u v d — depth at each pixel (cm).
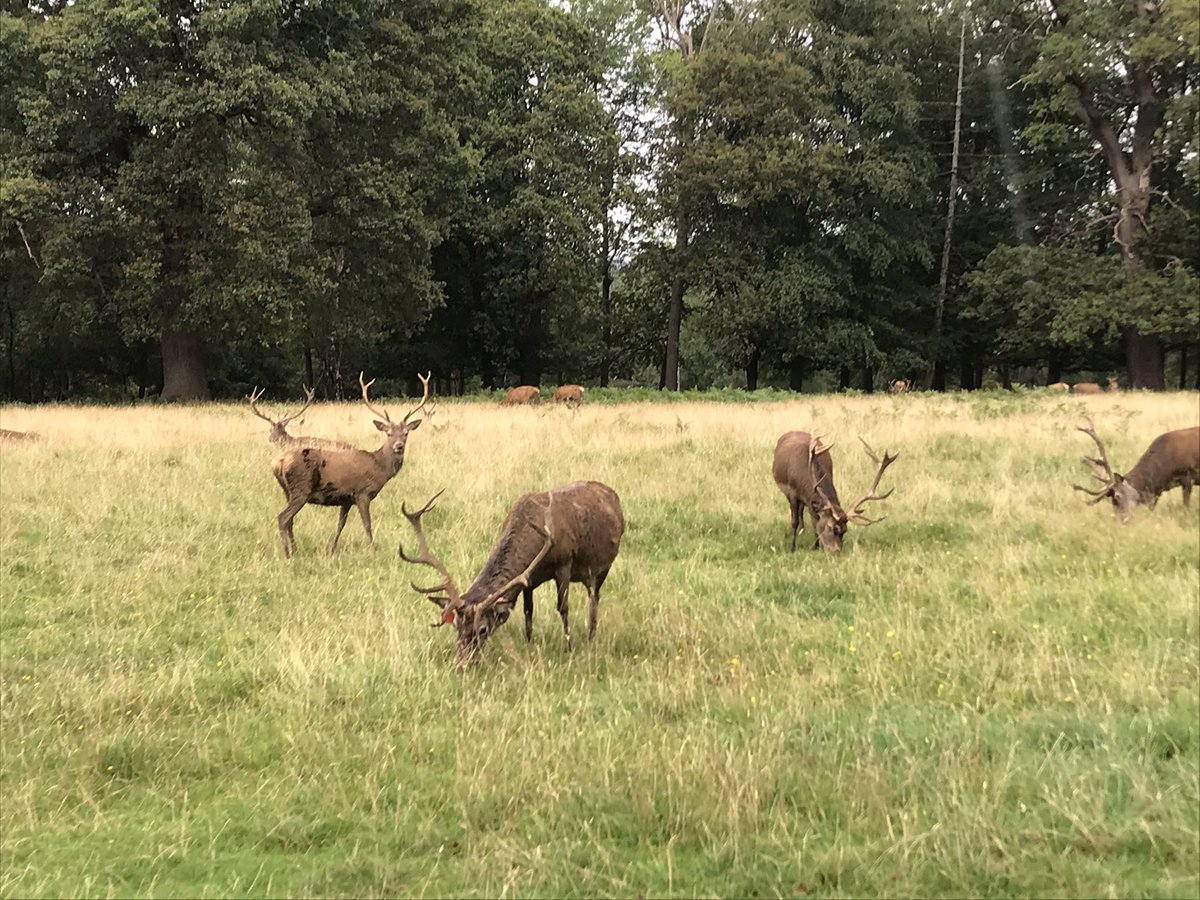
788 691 524
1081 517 899
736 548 905
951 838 362
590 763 439
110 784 441
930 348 3778
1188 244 3159
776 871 354
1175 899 322
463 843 388
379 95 2458
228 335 2795
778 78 3247
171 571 798
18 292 2834
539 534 589
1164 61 3019
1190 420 1572
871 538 908
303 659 585
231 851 389
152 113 2022
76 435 1461
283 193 2225
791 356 3766
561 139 3222
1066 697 494
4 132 2156
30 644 627
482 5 3009
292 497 869
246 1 2136
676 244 3775
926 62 3850
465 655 561
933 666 558
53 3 2386
